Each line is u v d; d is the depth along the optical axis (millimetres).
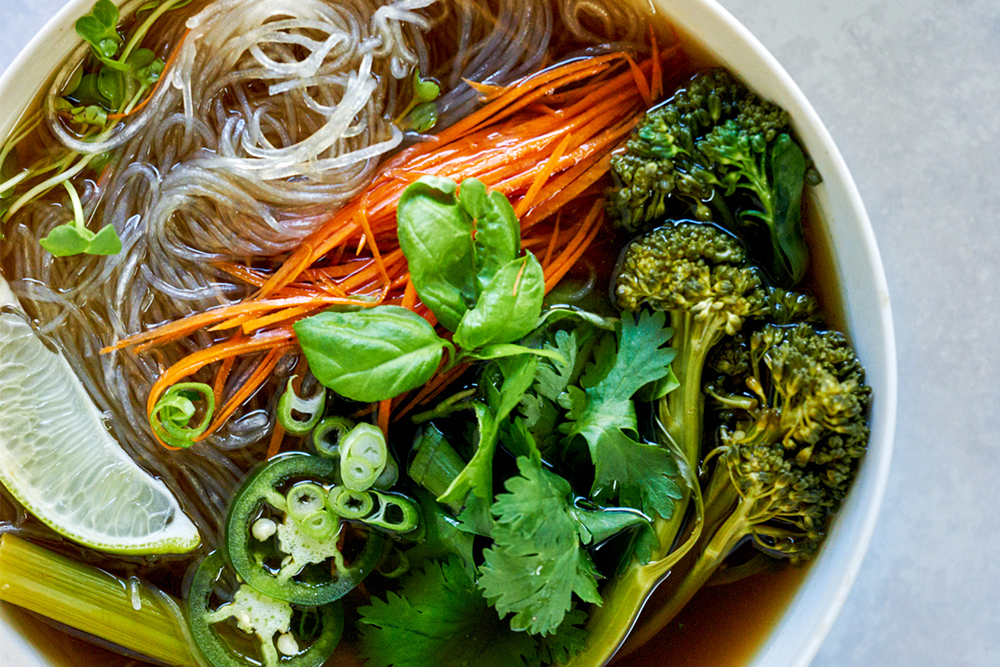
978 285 329
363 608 295
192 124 296
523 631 295
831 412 280
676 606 301
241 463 300
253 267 301
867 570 329
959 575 328
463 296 282
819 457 286
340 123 297
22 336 293
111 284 296
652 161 293
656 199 295
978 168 329
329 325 276
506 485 273
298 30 301
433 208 280
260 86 301
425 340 280
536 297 280
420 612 293
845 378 285
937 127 328
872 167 329
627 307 295
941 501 329
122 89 294
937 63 328
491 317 275
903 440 330
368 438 288
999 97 328
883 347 283
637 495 291
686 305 290
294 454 293
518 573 275
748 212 295
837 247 292
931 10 327
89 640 294
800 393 285
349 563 296
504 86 306
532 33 308
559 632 293
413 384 278
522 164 300
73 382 296
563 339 286
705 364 298
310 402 292
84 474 294
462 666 293
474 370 293
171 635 294
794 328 291
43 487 291
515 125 305
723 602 302
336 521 292
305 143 296
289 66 296
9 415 290
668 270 291
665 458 290
